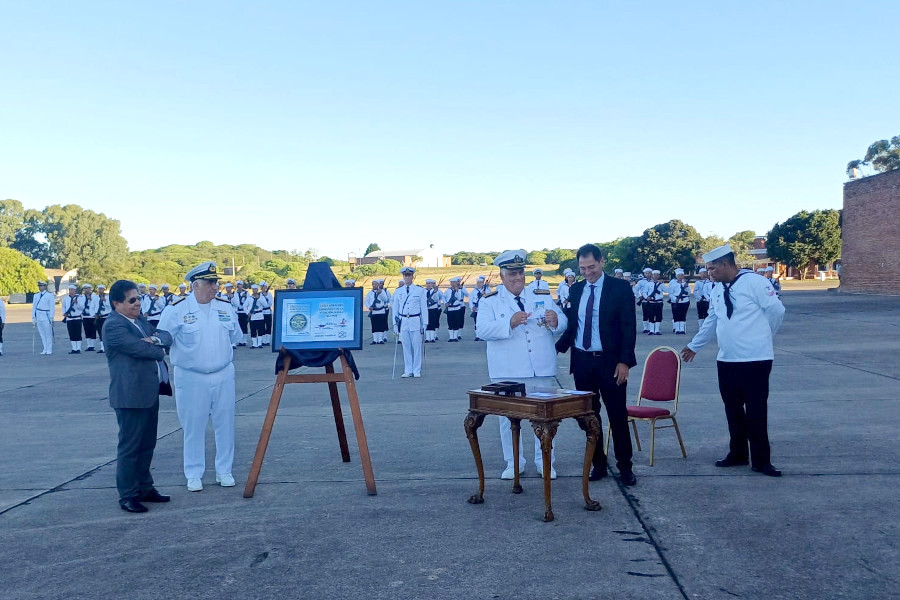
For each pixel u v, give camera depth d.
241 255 104.62
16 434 9.17
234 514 5.72
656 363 7.36
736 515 5.37
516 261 6.52
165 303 22.94
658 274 23.66
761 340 6.47
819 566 4.41
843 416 8.93
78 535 5.30
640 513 5.48
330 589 4.23
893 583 4.16
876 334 19.69
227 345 6.63
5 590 4.32
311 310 6.49
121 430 5.87
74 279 77.19
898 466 6.62
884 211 40.19
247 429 9.11
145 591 4.27
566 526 5.23
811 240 66.62
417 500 5.97
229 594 4.20
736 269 6.69
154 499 6.08
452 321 22.84
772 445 7.53
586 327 6.39
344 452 7.34
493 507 5.73
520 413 5.49
